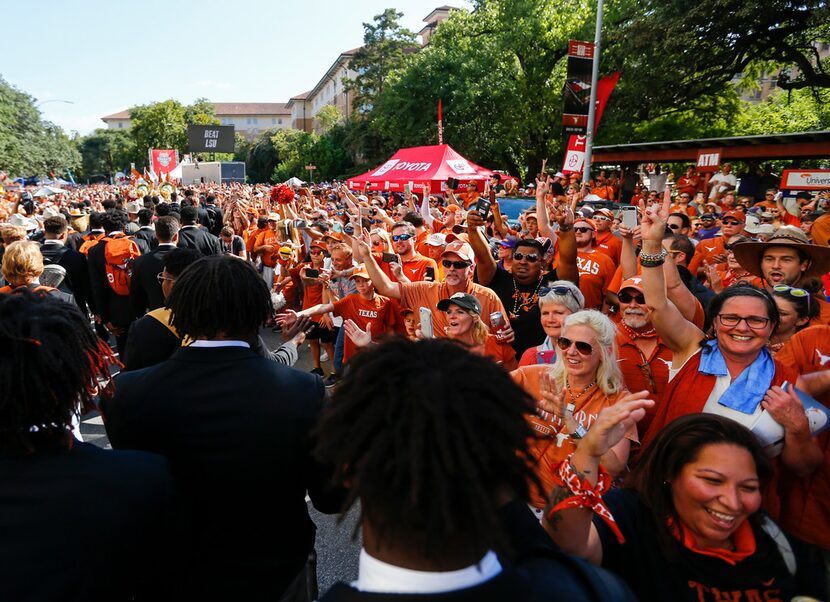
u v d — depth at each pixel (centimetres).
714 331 224
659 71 2080
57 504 120
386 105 3067
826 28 1833
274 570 161
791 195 1085
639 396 141
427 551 83
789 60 2044
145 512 131
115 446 165
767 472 149
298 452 158
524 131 2859
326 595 88
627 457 215
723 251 583
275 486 159
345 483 95
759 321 201
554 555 102
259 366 165
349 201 633
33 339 123
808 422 196
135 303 472
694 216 1094
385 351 97
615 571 155
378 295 462
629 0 2377
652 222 245
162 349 280
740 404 204
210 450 154
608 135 2434
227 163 4253
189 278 166
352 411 93
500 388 91
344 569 317
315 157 5244
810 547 154
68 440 131
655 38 2030
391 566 86
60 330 130
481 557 85
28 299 133
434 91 2845
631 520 158
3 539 115
